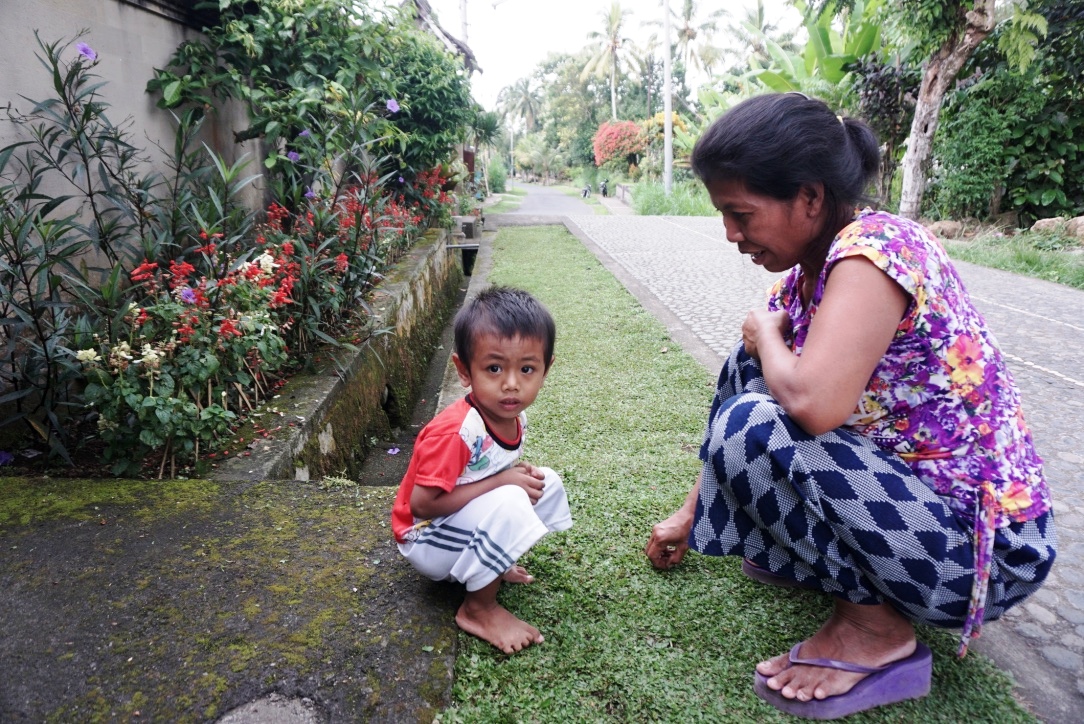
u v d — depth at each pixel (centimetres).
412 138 750
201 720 143
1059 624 192
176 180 344
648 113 4181
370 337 385
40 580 184
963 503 141
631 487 254
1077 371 409
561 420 334
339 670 156
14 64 288
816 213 140
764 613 183
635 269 760
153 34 389
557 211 2325
